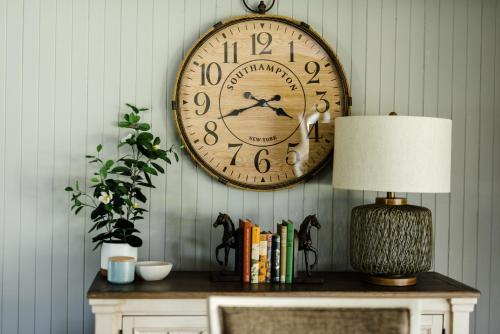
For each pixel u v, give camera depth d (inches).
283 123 101.0
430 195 104.3
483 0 105.0
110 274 84.9
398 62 104.3
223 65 100.1
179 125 98.7
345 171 87.0
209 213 100.9
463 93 104.7
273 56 100.9
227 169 100.1
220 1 101.3
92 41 99.4
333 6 103.4
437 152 84.4
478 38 104.7
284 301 54.2
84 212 99.1
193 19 101.0
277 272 88.0
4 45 98.1
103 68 99.5
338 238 102.7
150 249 99.9
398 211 86.5
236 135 100.3
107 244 89.0
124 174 91.1
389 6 104.3
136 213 93.0
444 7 104.8
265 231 98.2
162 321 82.4
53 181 98.7
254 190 100.2
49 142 98.7
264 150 100.7
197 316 82.9
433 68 104.6
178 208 100.3
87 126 99.1
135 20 100.0
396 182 82.7
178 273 95.6
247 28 100.6
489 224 104.8
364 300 54.4
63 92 98.9
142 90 100.0
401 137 82.9
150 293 79.9
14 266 98.3
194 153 99.3
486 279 104.8
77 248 99.0
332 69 101.6
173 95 98.7
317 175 102.6
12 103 98.1
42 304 98.8
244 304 54.1
